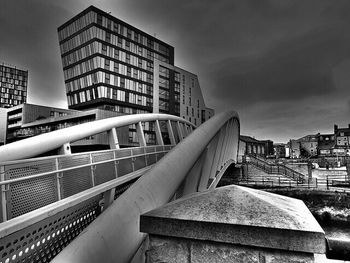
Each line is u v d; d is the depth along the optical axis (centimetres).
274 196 191
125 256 264
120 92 5969
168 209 168
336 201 2516
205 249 154
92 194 578
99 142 4347
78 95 6147
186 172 448
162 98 6906
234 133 2089
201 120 8275
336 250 136
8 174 430
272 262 142
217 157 1160
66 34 6303
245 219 148
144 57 6625
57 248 454
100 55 5688
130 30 6341
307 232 135
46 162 520
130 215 289
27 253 376
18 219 368
